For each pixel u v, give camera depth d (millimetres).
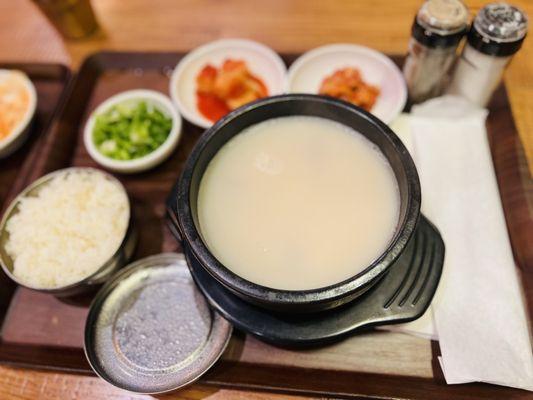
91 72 438
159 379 277
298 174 298
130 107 401
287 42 441
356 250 270
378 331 294
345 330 264
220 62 435
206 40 449
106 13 476
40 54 458
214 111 407
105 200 333
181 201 258
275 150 308
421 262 283
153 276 317
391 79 403
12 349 314
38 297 331
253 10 463
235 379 286
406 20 441
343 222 280
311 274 264
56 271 308
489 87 365
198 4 473
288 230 279
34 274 308
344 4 457
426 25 340
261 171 300
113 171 379
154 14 471
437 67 363
